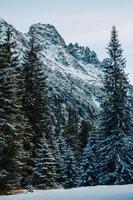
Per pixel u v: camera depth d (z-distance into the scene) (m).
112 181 39.38
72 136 90.81
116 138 39.66
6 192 31.58
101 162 40.06
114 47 42.12
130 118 40.38
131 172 39.28
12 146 33.06
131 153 39.91
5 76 33.44
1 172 31.92
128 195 18.84
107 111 40.25
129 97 40.91
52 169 43.84
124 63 41.72
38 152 44.00
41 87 45.06
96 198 18.12
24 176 41.31
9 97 33.75
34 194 24.59
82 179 57.94
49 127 46.12
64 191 25.78
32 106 43.56
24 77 44.56
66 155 62.25
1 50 35.34
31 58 45.97
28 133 40.94
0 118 31.97
